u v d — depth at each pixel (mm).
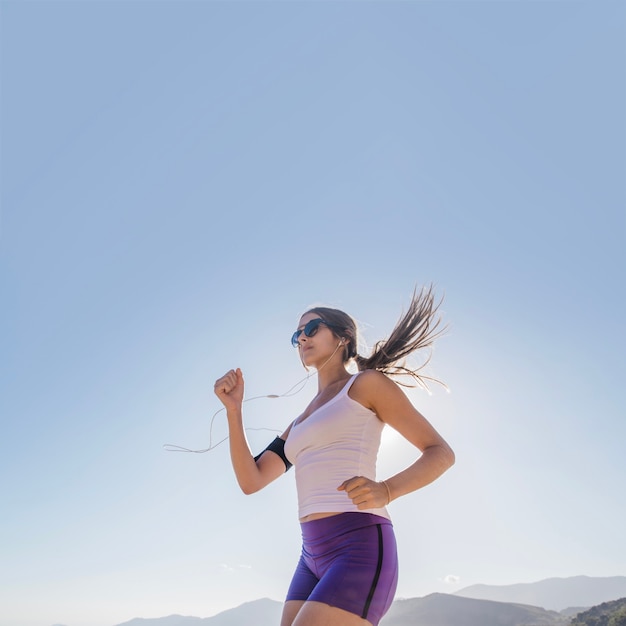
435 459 2277
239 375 3012
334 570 2186
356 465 2418
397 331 2926
